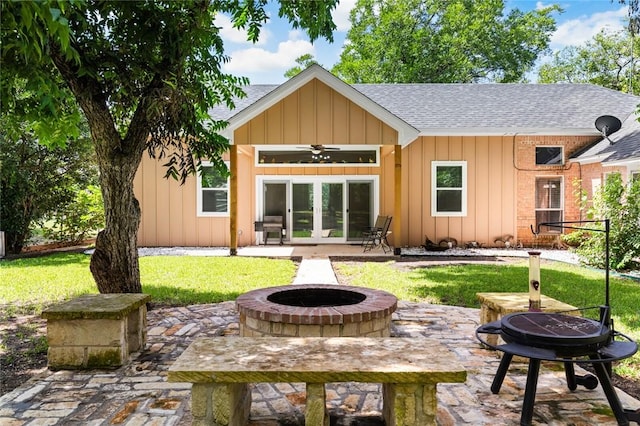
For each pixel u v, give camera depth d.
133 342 4.22
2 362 4.02
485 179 13.56
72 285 7.46
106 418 2.90
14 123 4.97
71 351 3.79
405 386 2.40
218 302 6.44
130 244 5.50
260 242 14.46
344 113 10.70
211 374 2.34
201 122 7.04
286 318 3.91
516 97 15.25
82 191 14.23
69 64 4.69
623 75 29.53
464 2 26.83
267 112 10.66
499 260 10.99
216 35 5.84
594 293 6.77
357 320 3.93
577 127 13.13
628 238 8.98
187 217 13.68
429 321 5.37
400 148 11.25
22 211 12.73
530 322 3.12
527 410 2.78
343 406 3.12
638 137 11.45
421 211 13.54
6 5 2.37
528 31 28.08
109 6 4.66
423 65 25.70
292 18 6.44
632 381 3.62
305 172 14.44
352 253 12.02
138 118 5.38
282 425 2.85
